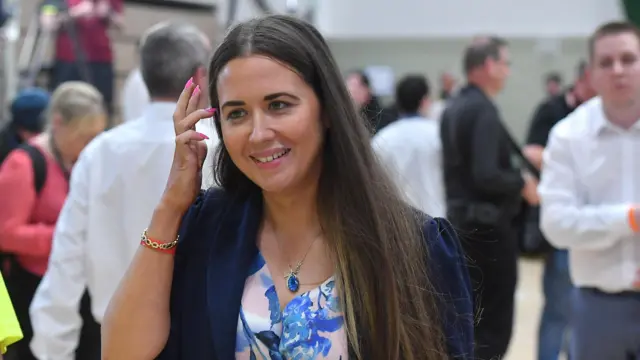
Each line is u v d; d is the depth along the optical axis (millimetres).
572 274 2441
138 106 2949
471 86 3451
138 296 1278
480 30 9531
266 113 1240
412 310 1298
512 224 3342
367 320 1272
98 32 5168
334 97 1282
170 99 2104
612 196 2379
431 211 3445
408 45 9867
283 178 1254
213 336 1271
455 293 1345
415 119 3695
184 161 1295
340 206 1312
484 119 3297
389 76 9078
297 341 1260
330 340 1264
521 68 9312
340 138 1299
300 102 1250
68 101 2576
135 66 5984
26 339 2568
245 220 1355
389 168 1405
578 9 9086
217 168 1402
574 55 9156
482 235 3254
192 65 2078
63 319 2127
